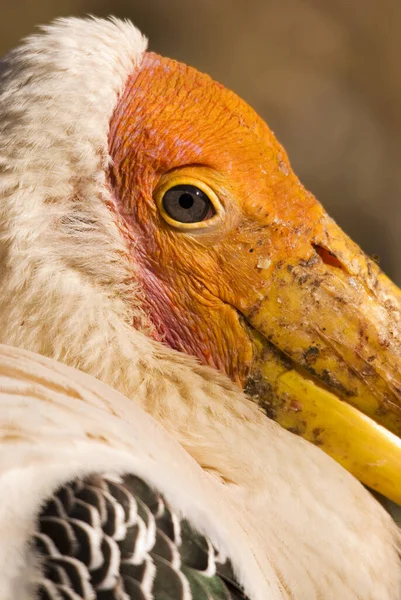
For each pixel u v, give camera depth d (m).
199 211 2.14
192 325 2.14
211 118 2.14
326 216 2.15
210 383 2.13
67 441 2.07
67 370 2.10
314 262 2.14
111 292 2.13
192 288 2.14
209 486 2.09
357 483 2.13
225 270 2.14
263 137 2.15
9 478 2.05
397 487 2.14
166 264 2.14
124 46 2.14
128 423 2.09
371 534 2.12
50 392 2.08
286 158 2.15
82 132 2.13
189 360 2.13
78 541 2.05
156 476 2.07
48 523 2.05
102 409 2.09
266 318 2.14
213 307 2.14
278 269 2.14
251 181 2.14
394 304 2.14
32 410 2.07
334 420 2.14
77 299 2.12
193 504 2.07
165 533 2.06
